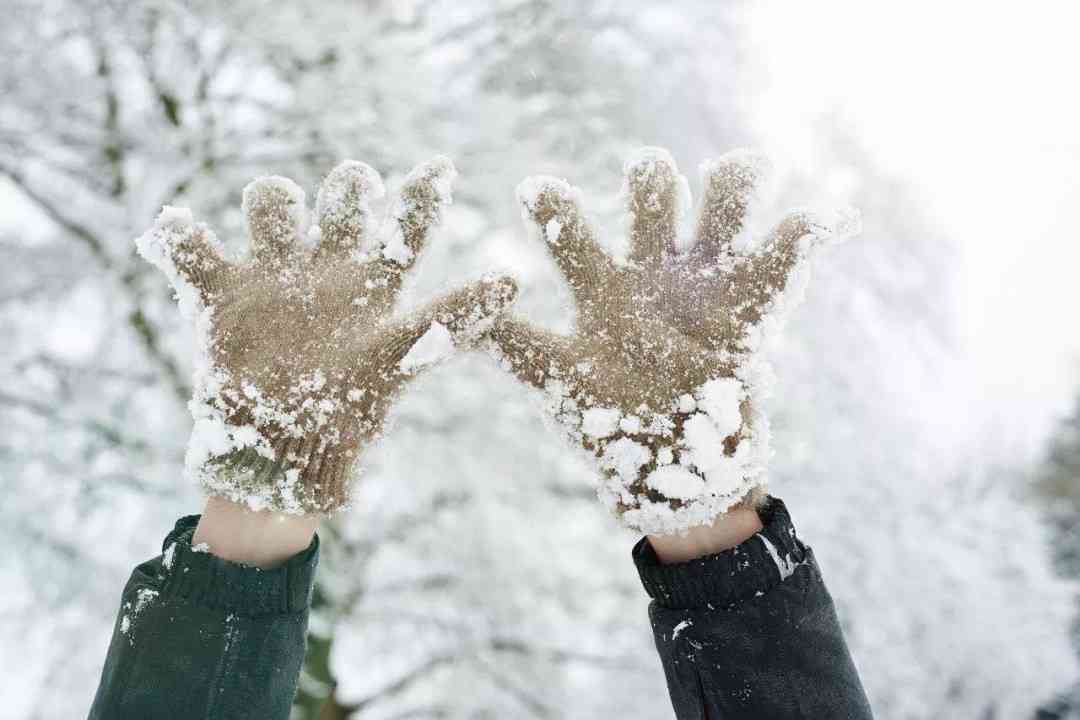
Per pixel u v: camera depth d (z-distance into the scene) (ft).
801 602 3.31
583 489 16.70
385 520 16.10
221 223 14.10
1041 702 18.08
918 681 16.90
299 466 3.56
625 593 17.31
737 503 3.63
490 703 17.13
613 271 4.02
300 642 3.39
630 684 17.65
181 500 13.51
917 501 18.75
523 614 16.53
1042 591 18.58
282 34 13.99
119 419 13.94
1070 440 26.30
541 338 3.92
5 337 14.20
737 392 3.74
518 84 16.75
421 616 16.37
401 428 15.47
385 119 14.44
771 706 3.18
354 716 16.89
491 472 16.07
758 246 4.05
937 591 17.33
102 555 13.41
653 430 3.72
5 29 13.61
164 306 13.92
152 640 3.17
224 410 3.61
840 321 20.44
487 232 16.40
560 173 15.92
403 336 3.84
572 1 16.98
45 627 13.43
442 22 16.67
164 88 14.47
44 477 13.39
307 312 3.83
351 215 4.07
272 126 14.34
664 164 4.16
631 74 18.07
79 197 14.10
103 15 13.69
